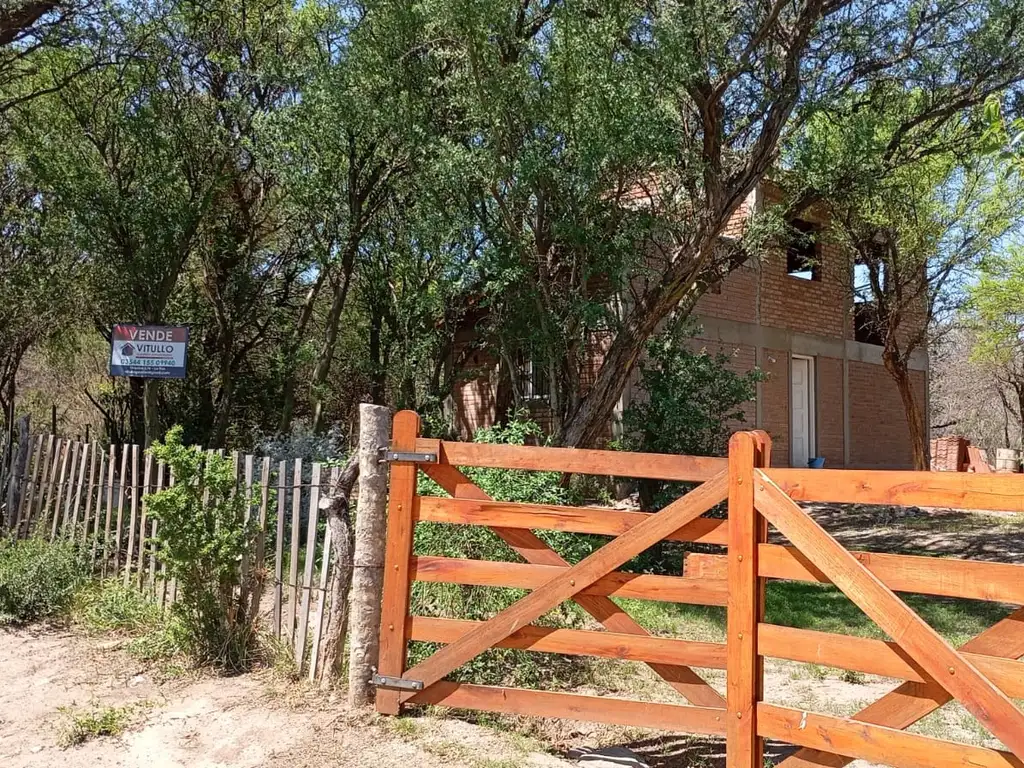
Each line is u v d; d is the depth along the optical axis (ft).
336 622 15.81
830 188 37.58
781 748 14.49
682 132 32.35
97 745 13.62
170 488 17.37
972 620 24.49
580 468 13.43
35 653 18.25
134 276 39.83
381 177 43.98
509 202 32.42
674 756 13.97
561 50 29.66
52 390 60.13
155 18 41.29
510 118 30.50
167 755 13.21
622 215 32.30
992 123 14.80
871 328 62.75
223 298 49.65
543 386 49.24
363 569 15.06
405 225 44.57
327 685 15.64
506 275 33.17
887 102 38.73
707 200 31.14
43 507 26.32
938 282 44.39
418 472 16.24
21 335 45.09
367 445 15.23
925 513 46.62
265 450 41.47
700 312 49.96
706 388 34.91
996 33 34.12
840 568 10.95
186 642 17.48
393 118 35.68
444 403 52.16
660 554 29.66
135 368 30.86
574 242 31.45
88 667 17.30
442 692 14.07
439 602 17.57
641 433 36.78
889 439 63.98
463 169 30.66
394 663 14.37
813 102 32.96
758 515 11.98
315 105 38.45
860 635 22.58
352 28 37.96
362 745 13.34
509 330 39.24
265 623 18.54
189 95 43.93
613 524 13.21
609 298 35.73
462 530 17.56
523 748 13.51
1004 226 42.19
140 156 41.68
